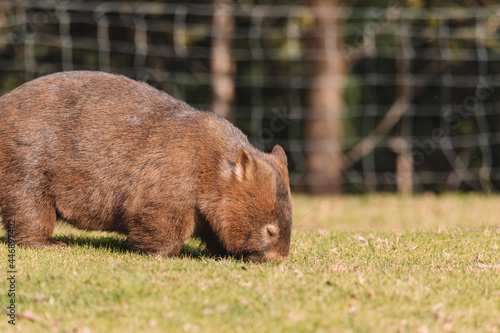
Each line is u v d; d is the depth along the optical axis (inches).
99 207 810.8
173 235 793.6
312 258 828.6
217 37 2135.8
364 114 2276.1
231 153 798.5
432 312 602.2
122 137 799.7
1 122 822.5
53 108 817.5
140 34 2089.1
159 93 844.6
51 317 582.2
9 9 2055.9
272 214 776.3
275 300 615.5
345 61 2262.6
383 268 764.0
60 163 807.1
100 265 727.1
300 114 2202.3
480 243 929.5
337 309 602.2
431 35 2155.5
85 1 2074.3
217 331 555.2
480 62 2192.4
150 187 784.9
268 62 2276.1
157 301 609.3
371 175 2309.3
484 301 642.8
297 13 2117.4
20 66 2094.0
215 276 679.1
